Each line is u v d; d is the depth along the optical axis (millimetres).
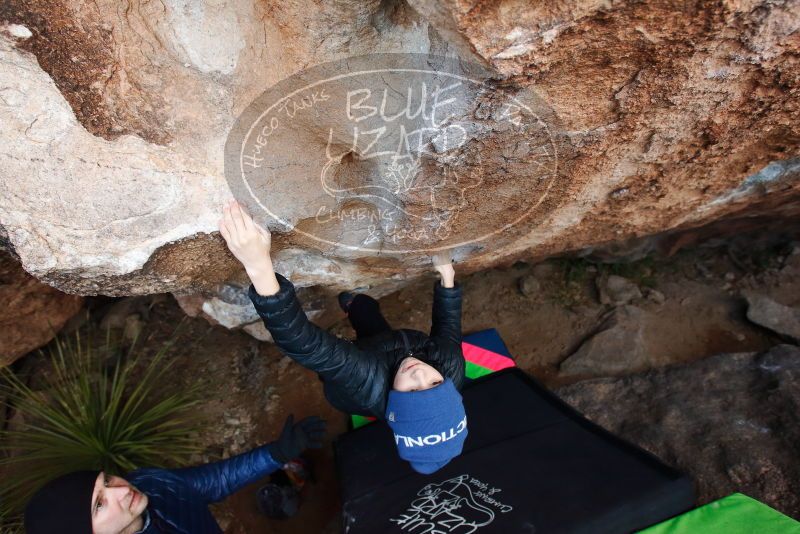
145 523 1393
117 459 2037
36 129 968
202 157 1095
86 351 2441
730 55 940
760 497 1706
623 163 1296
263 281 1134
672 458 1888
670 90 1024
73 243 1083
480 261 1860
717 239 2656
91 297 2525
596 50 892
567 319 2629
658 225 1815
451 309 1537
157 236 1141
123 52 951
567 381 2377
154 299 2621
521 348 2551
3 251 1750
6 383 2252
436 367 1358
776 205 2035
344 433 2053
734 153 1337
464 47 854
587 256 2699
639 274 2744
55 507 1240
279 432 2281
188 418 2193
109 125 1007
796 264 2604
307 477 2090
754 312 2438
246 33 973
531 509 1541
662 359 2385
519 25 787
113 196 1057
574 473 1637
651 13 815
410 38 968
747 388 2033
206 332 2590
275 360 2488
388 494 1721
